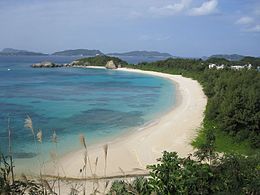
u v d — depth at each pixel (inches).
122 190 339.3
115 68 6186.0
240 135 1206.9
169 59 5821.9
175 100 2327.8
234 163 438.9
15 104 2027.6
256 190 414.3
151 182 374.0
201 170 400.5
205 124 1465.3
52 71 5516.7
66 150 1109.1
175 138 1284.4
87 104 2111.2
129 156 1069.1
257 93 1254.3
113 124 1542.8
